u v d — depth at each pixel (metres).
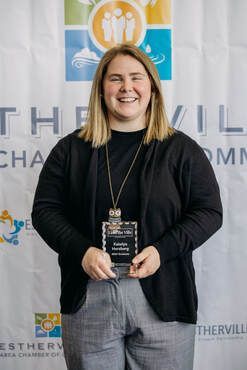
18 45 1.81
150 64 1.35
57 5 1.80
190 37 1.82
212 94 1.84
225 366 1.94
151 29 1.81
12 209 1.87
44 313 1.91
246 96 1.84
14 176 1.86
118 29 1.81
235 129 1.85
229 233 1.88
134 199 1.27
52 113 1.84
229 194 1.88
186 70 1.83
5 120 1.84
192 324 1.35
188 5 1.81
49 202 1.35
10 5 1.80
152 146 1.32
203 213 1.30
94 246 1.26
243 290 1.90
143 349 1.30
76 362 1.32
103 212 1.27
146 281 1.26
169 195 1.27
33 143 1.85
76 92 1.83
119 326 1.27
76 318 1.29
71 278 1.31
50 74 1.82
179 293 1.30
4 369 1.92
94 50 1.82
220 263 1.89
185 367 1.33
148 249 1.22
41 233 1.32
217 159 1.86
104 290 1.25
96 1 1.80
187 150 1.32
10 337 1.92
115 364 1.32
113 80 1.33
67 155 1.37
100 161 1.32
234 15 1.82
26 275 1.89
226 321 1.91
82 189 1.30
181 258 1.30
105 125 1.36
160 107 1.37
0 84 1.83
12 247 1.88
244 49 1.83
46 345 1.92
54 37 1.81
